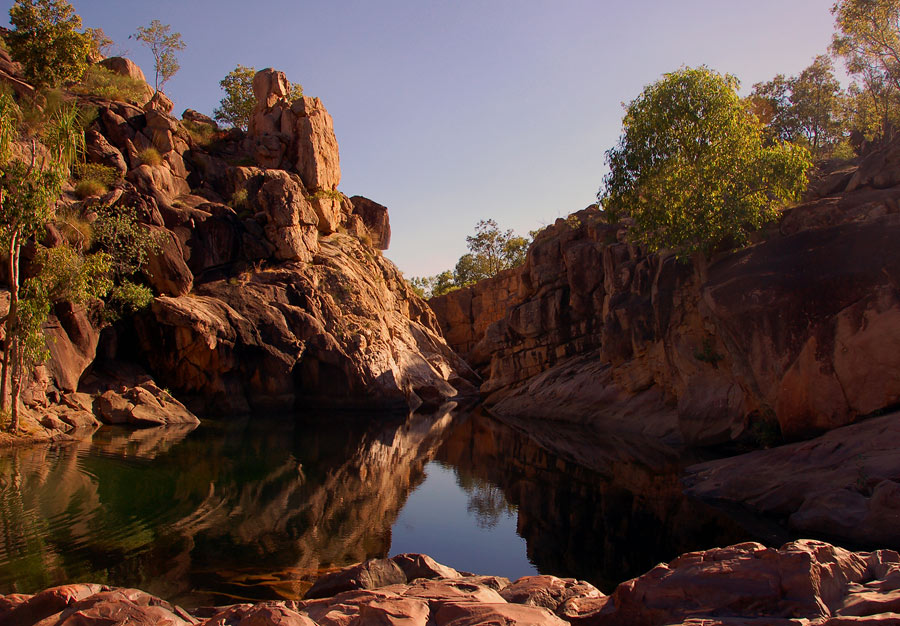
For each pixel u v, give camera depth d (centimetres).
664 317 2464
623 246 3419
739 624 433
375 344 4194
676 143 2361
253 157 4778
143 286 2997
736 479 1437
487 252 9338
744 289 1727
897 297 1458
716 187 2109
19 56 3550
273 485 1628
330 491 1603
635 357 2986
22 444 1952
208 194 4131
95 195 3088
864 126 3375
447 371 5509
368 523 1311
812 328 1569
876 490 1050
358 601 591
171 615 552
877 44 2819
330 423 3189
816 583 471
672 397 2744
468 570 1015
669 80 2352
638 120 2408
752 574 488
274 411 3584
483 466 2039
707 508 1361
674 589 502
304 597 788
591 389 3366
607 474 1841
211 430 2647
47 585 862
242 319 3453
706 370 2291
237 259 3866
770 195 2188
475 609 504
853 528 1042
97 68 4222
